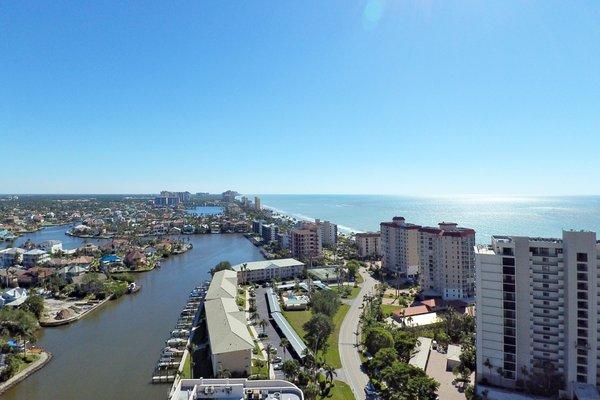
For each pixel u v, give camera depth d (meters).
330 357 136.38
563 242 109.62
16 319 158.38
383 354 118.50
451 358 128.25
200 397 78.44
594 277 105.69
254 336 156.25
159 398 114.44
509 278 114.38
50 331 168.75
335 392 112.19
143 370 131.75
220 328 138.75
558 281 110.25
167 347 146.88
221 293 183.25
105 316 189.00
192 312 188.00
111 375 128.50
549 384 108.94
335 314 180.75
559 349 110.44
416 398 96.62
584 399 100.06
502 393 107.88
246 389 79.31
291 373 116.88
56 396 116.00
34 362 135.50
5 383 121.00
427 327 158.75
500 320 115.38
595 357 105.81
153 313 192.88
